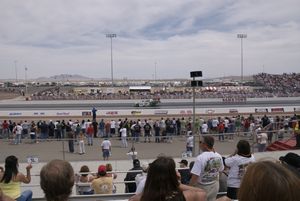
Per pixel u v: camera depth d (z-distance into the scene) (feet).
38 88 554.05
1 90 509.35
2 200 14.60
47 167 10.21
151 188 10.55
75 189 37.01
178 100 271.90
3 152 75.31
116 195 20.83
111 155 73.51
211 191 20.40
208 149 20.83
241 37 416.26
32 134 97.66
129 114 172.76
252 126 98.58
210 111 174.91
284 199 6.12
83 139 78.79
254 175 6.50
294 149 67.82
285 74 572.92
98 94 351.87
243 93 344.69
